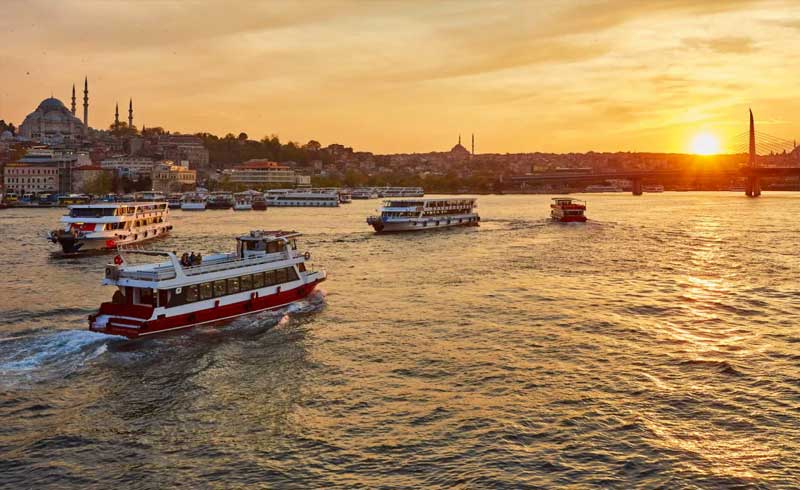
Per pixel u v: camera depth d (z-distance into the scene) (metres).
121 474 29.22
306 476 28.97
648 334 50.59
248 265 56.62
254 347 47.38
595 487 28.09
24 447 31.64
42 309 59.22
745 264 87.56
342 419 34.62
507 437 32.41
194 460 30.44
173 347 47.31
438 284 71.94
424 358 44.56
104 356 45.22
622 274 79.06
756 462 30.08
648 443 31.81
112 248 107.81
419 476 28.92
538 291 67.69
